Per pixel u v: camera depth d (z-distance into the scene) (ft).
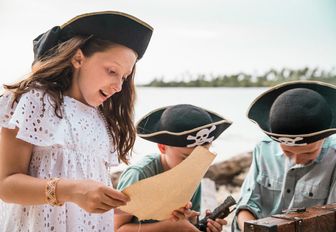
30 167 5.63
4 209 5.89
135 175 7.32
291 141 6.79
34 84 5.59
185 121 7.12
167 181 5.35
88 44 5.74
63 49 5.73
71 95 5.93
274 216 5.57
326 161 7.46
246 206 7.60
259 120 7.30
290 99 6.89
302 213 5.76
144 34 5.90
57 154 5.60
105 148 6.18
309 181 7.49
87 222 5.89
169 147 7.27
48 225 5.58
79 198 5.08
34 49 6.08
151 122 7.60
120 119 6.48
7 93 5.60
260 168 7.88
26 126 5.38
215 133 7.30
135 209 5.48
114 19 5.64
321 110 6.81
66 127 5.67
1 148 5.50
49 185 5.19
